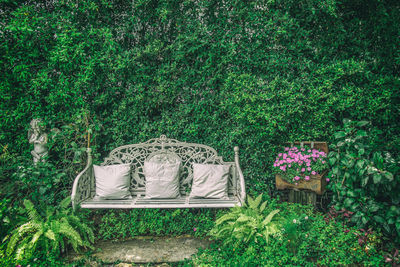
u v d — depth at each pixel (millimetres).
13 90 3482
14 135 3613
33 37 3354
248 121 3607
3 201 2945
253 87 3480
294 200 3619
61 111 3633
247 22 3531
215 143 3721
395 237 2869
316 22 3562
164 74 3584
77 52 3375
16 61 3430
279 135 3738
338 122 3732
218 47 3498
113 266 2854
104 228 3398
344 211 3080
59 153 3711
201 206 3180
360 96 3484
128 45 3674
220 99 3625
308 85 3533
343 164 3104
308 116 3600
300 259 2658
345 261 2619
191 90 3613
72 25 3428
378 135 3598
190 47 3502
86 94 3623
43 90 3570
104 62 3529
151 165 3430
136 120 3699
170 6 3494
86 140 3623
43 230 2803
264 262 2650
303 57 3525
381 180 2771
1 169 3457
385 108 3529
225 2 3510
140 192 3574
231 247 2910
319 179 3328
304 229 2910
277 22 3494
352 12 3533
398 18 3396
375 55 3521
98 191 3359
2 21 3371
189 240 3336
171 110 3730
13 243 2699
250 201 3154
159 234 3455
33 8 3416
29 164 3426
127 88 3672
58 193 3648
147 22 3609
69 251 3096
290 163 3459
